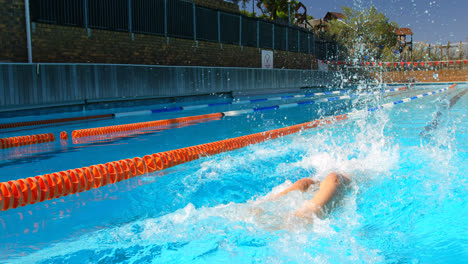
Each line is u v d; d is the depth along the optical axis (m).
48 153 3.85
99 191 2.59
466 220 1.94
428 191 2.39
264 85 14.66
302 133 5.18
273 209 1.95
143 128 5.82
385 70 24.02
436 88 16.73
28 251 1.63
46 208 2.23
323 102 11.27
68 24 9.25
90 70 8.16
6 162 3.43
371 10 26.44
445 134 4.60
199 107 9.56
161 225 1.90
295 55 20.69
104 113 7.63
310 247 1.62
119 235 1.80
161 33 12.09
